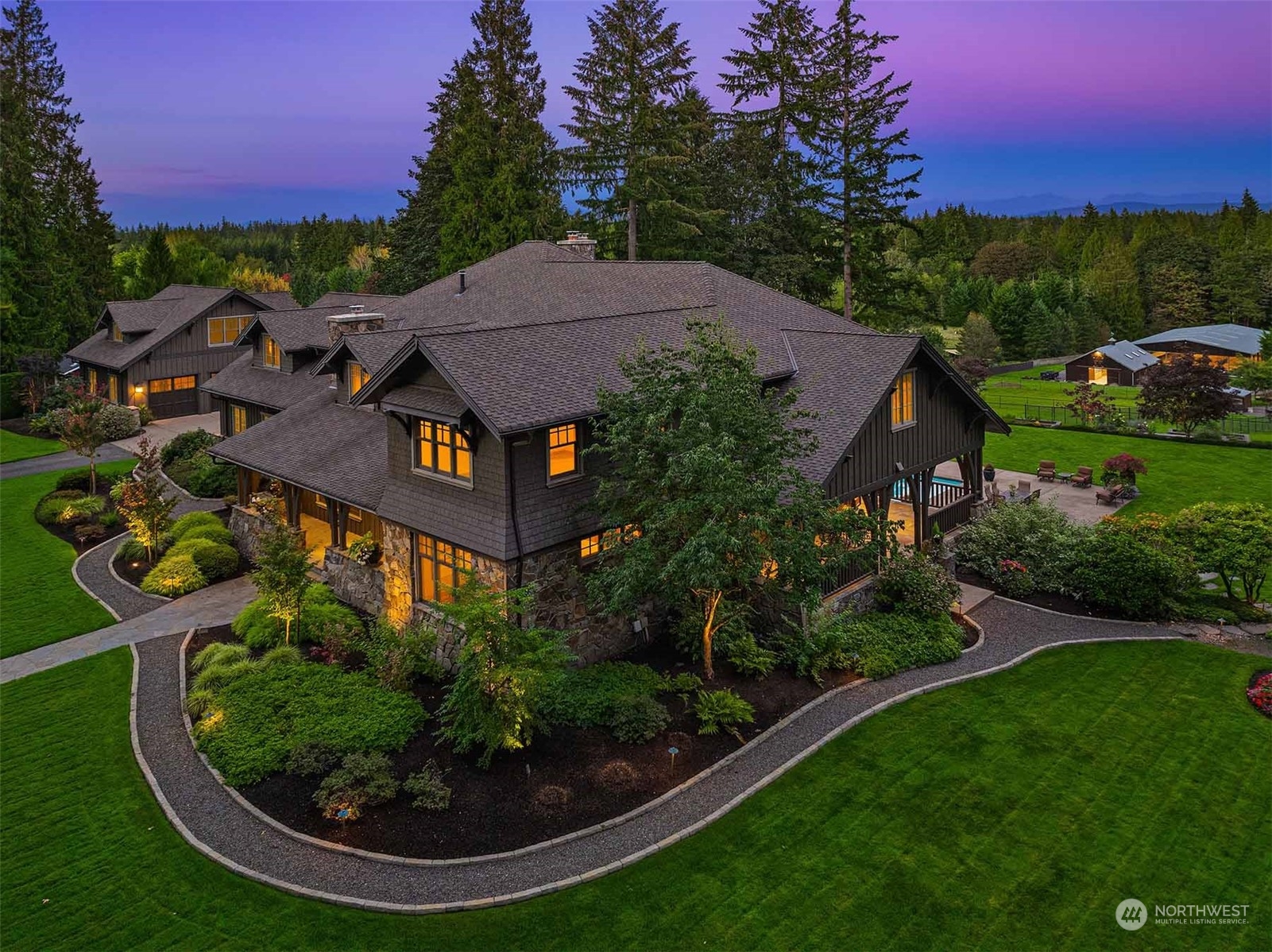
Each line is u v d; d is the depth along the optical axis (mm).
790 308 28094
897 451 22016
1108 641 19688
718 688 17094
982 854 12414
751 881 11922
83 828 13328
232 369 36781
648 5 45656
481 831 13008
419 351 17734
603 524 17297
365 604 21828
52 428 40812
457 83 60000
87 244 63594
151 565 25750
